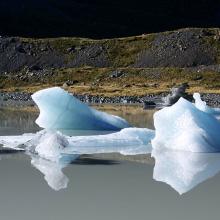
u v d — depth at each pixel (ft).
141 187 42.06
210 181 45.19
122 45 603.26
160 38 600.80
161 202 36.27
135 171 50.55
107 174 48.49
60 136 68.69
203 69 488.44
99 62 575.38
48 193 39.11
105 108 199.52
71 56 587.27
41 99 95.96
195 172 50.34
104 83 451.94
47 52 591.78
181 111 69.97
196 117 69.31
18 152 63.77
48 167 52.49
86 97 293.43
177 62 549.13
